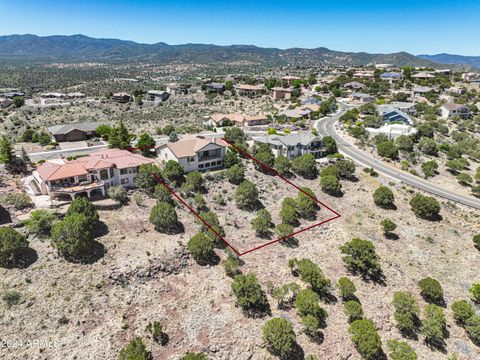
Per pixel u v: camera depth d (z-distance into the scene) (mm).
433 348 42375
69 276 43250
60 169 57625
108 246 48562
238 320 42469
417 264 56031
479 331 42344
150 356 37094
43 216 48500
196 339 39719
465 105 143250
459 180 82625
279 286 48500
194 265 49750
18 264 43156
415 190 76562
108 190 58781
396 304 44656
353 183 78688
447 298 49938
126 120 138750
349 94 182750
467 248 60281
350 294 47938
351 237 61031
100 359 36000
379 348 39656
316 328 40531
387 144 93625
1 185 60438
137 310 42031
